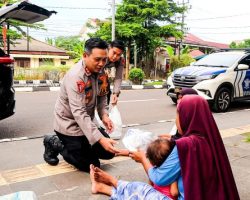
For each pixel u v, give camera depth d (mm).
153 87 16906
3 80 5492
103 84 3941
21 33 23281
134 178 3928
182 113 2299
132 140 2906
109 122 4035
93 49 3271
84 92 3430
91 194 3455
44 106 9359
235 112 8938
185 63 27016
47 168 4176
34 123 7098
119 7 23938
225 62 9453
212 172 2164
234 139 5641
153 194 2422
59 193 3480
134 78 19266
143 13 23219
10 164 4379
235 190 2252
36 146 5250
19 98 11070
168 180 2305
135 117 7984
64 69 23203
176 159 2236
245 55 9578
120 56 5105
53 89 14477
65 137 3748
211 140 2213
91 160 3883
